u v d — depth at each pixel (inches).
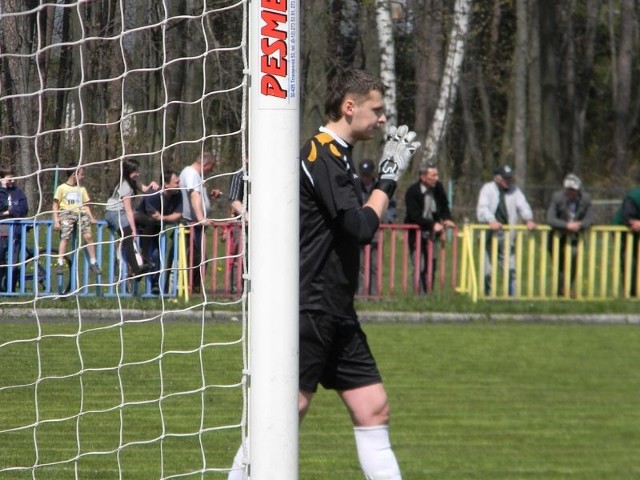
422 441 932.6
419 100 3964.1
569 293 2007.9
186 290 1278.3
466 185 3447.3
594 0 5310.0
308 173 602.9
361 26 3270.2
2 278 980.6
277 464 547.5
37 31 666.2
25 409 943.0
